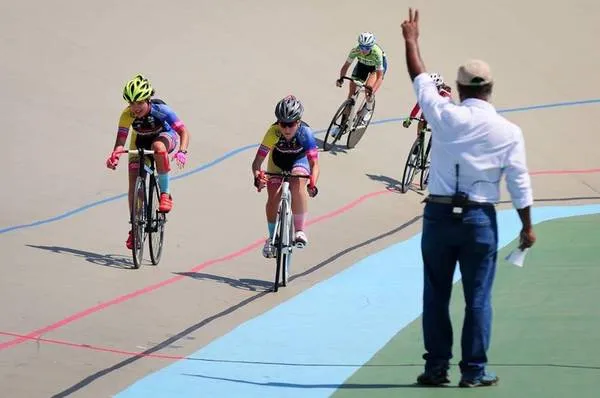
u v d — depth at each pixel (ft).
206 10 194.08
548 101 185.98
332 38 193.36
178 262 105.19
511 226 122.01
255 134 153.89
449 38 204.13
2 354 75.36
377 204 135.33
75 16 181.16
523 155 59.52
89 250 107.45
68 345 78.02
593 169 158.81
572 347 73.56
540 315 82.79
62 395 66.85
